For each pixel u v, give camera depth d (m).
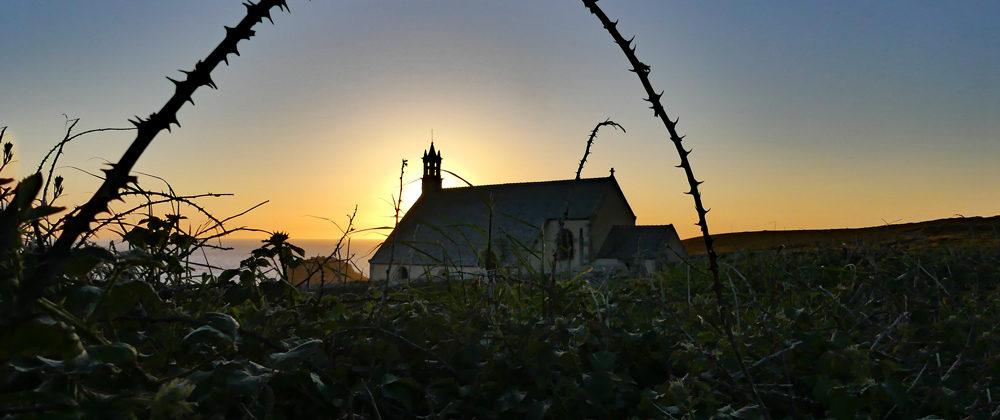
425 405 2.05
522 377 2.21
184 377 1.43
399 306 2.84
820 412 2.25
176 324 1.91
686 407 2.06
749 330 2.68
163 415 1.06
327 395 1.75
